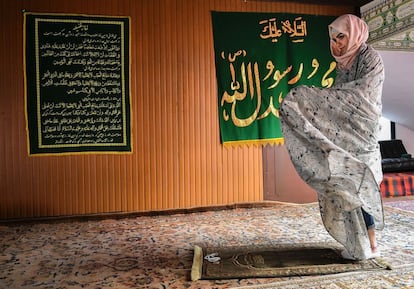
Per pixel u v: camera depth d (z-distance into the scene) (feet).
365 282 7.35
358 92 7.86
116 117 13.37
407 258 8.63
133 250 9.59
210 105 14.16
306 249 9.30
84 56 13.08
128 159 13.50
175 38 13.79
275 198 14.89
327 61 15.10
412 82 17.75
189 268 8.28
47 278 7.77
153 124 13.66
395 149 23.27
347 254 8.51
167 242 10.25
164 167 13.79
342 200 7.84
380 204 7.87
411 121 22.48
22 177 12.71
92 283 7.50
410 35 14.56
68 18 12.91
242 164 14.51
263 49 14.53
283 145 14.90
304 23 14.90
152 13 13.58
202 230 11.40
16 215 12.67
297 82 14.79
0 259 8.98
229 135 14.30
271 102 14.62
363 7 15.01
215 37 14.14
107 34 13.23
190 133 13.99
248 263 8.39
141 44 13.51
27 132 12.70
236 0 14.34
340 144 8.04
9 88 12.53
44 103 12.82
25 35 12.60
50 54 12.84
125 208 13.48
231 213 13.60
